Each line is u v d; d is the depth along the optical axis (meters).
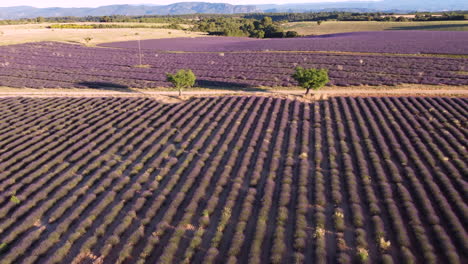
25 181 29.17
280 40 117.94
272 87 60.09
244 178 29.56
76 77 71.06
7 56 93.88
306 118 42.69
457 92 51.78
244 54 89.88
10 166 32.56
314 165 31.50
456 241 20.53
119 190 28.00
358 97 50.50
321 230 22.22
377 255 20.30
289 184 27.72
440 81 56.00
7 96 59.59
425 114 41.38
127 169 31.92
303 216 23.55
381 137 35.53
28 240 22.06
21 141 37.47
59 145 36.97
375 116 42.94
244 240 21.89
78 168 31.89
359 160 30.91
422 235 20.86
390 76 61.03
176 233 22.30
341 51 84.38
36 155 34.09
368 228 22.77
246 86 61.03
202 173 30.56
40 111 47.84
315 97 53.53
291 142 35.50
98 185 29.19
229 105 48.09
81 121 43.12
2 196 26.94
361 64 70.81
